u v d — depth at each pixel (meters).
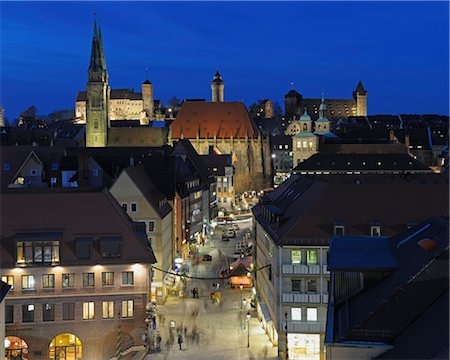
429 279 31.11
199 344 72.69
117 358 68.44
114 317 69.62
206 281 105.50
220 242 148.88
